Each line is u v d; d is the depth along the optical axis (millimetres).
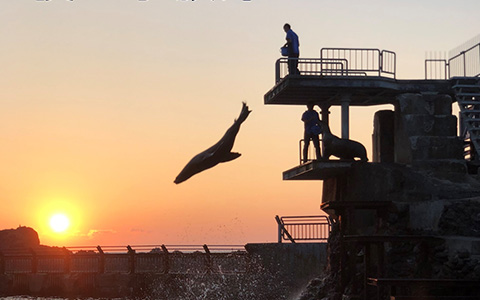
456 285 22328
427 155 33594
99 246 54281
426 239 26000
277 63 35375
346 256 30234
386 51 34969
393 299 22375
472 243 24203
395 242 26844
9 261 58250
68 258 55906
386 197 31484
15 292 57031
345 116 34875
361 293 28703
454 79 35562
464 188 31641
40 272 56781
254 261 45156
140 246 53406
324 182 38094
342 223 30531
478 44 36000
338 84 34344
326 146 33906
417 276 26422
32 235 80750
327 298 31156
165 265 51000
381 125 36844
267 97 38344
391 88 34938
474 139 34719
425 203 28688
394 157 35844
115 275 53062
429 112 34406
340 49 34625
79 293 54188
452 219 27062
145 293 50781
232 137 13047
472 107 35875
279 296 43781
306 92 35625
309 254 43750
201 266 48719
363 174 33031
